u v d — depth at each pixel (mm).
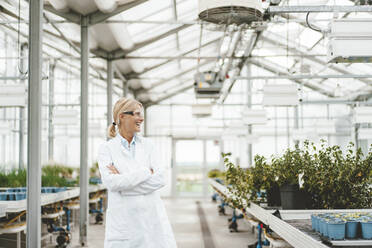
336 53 3229
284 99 6617
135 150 1976
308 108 14867
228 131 12547
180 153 16500
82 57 6730
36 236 4570
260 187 4211
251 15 3045
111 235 1848
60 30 7949
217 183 8531
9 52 9445
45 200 5402
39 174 4629
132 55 9992
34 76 4645
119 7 6742
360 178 3697
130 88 14461
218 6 2992
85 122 6688
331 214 2666
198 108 12125
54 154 11977
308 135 11602
